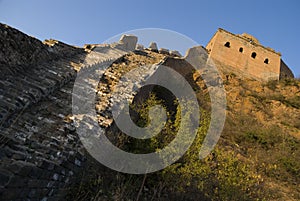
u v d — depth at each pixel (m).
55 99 7.09
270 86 20.47
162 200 6.24
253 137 12.37
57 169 4.42
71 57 10.86
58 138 5.52
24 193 3.68
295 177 9.70
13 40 7.31
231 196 6.23
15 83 6.67
